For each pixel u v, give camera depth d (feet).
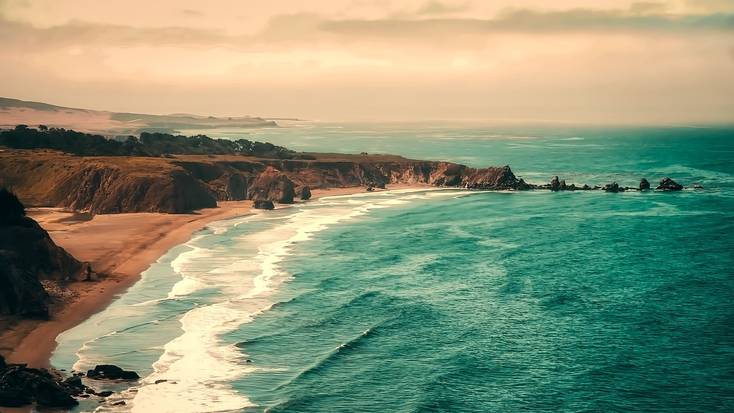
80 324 222.28
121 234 376.89
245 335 213.87
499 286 272.10
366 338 211.61
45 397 160.25
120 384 174.81
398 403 167.32
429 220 448.65
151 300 250.78
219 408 162.50
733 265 302.66
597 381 180.55
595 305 245.65
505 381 180.75
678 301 248.73
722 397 170.71
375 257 328.29
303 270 300.40
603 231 395.96
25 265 247.09
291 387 175.01
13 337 207.72
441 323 226.58
